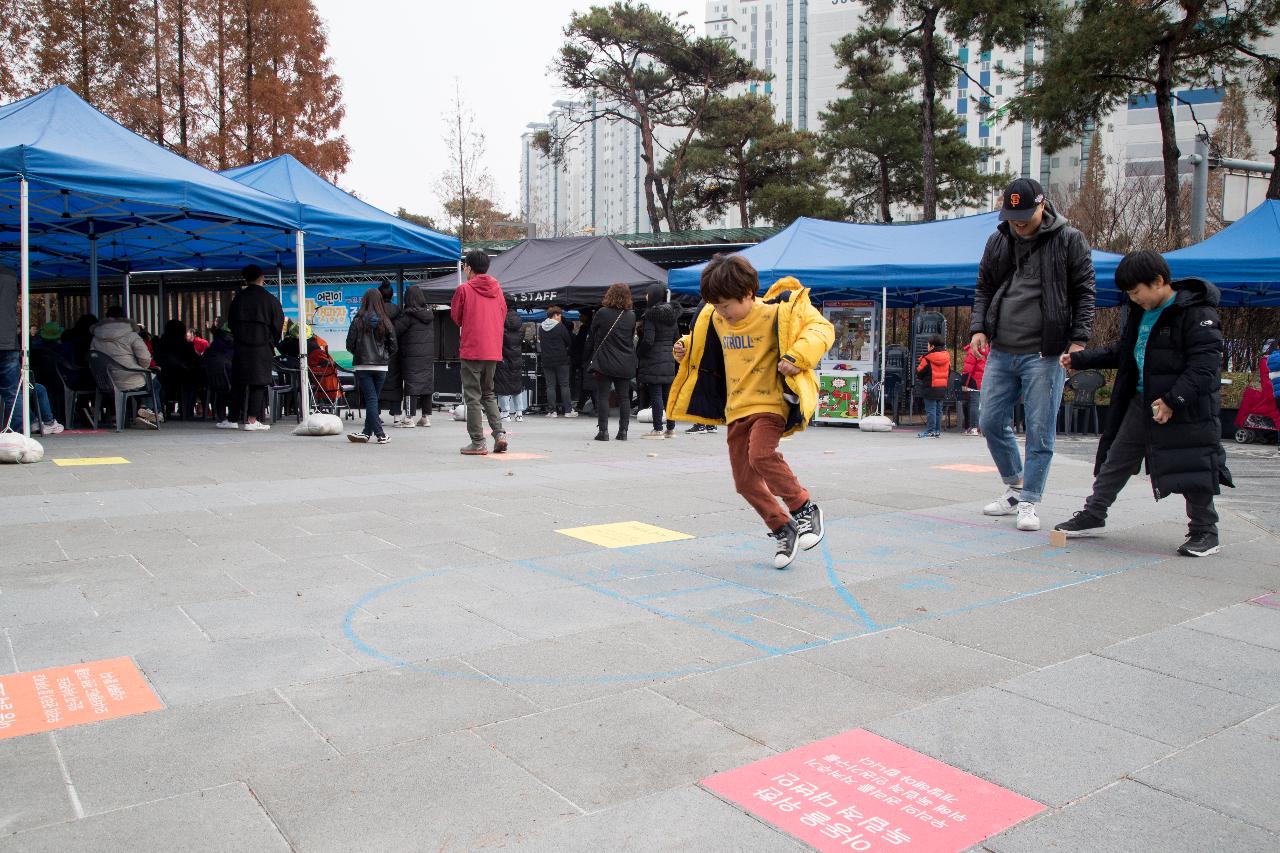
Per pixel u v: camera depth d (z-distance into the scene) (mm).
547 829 2113
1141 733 2693
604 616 3766
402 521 5691
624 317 10734
